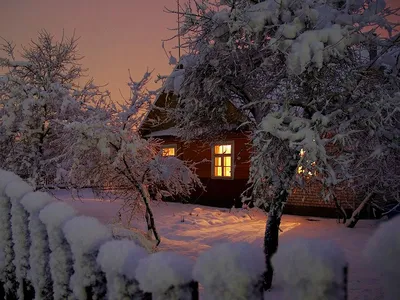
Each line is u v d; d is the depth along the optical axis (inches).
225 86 259.9
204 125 298.4
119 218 346.3
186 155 733.3
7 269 116.9
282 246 42.5
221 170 678.5
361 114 209.2
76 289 70.6
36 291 93.0
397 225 34.1
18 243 106.3
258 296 43.8
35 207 93.9
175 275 49.7
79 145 297.3
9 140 457.4
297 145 195.0
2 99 448.8
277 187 214.2
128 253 60.0
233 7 234.4
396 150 225.6
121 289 58.3
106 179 329.7
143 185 328.5
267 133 201.9
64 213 83.8
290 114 208.4
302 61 195.3
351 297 168.7
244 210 585.3
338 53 200.7
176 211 620.7
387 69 237.6
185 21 258.8
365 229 394.0
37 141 453.7
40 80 485.7
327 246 39.7
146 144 324.8
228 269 43.5
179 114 307.1
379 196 413.1
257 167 206.2
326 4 231.9
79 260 70.1
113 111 333.7
